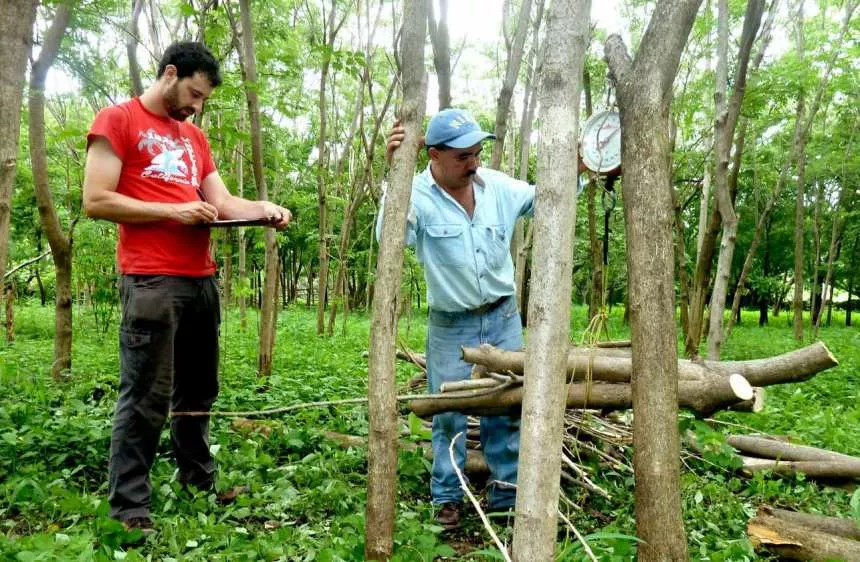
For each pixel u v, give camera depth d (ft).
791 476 13.38
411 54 8.25
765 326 85.20
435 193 11.33
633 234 7.18
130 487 9.99
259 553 9.22
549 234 6.28
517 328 12.02
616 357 10.84
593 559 6.91
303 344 36.76
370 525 8.51
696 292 26.48
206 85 10.35
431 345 12.05
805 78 31.30
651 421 7.11
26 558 7.77
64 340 20.11
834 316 113.39
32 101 18.19
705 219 32.94
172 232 10.17
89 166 9.73
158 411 10.09
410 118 8.26
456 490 11.67
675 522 7.14
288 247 88.58
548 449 6.27
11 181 10.19
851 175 52.85
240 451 13.35
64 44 18.79
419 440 14.90
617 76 7.37
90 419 14.39
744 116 28.19
